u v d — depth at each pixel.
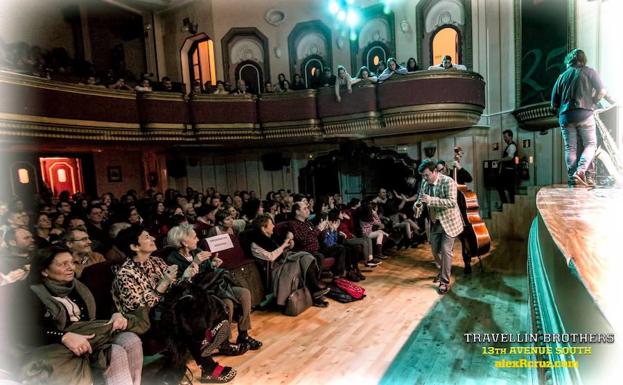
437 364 2.73
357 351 3.01
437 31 8.56
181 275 2.97
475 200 5.06
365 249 5.38
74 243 3.03
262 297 3.94
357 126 7.56
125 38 11.84
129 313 2.48
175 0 11.09
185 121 8.12
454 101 6.79
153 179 10.59
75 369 1.97
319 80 9.07
